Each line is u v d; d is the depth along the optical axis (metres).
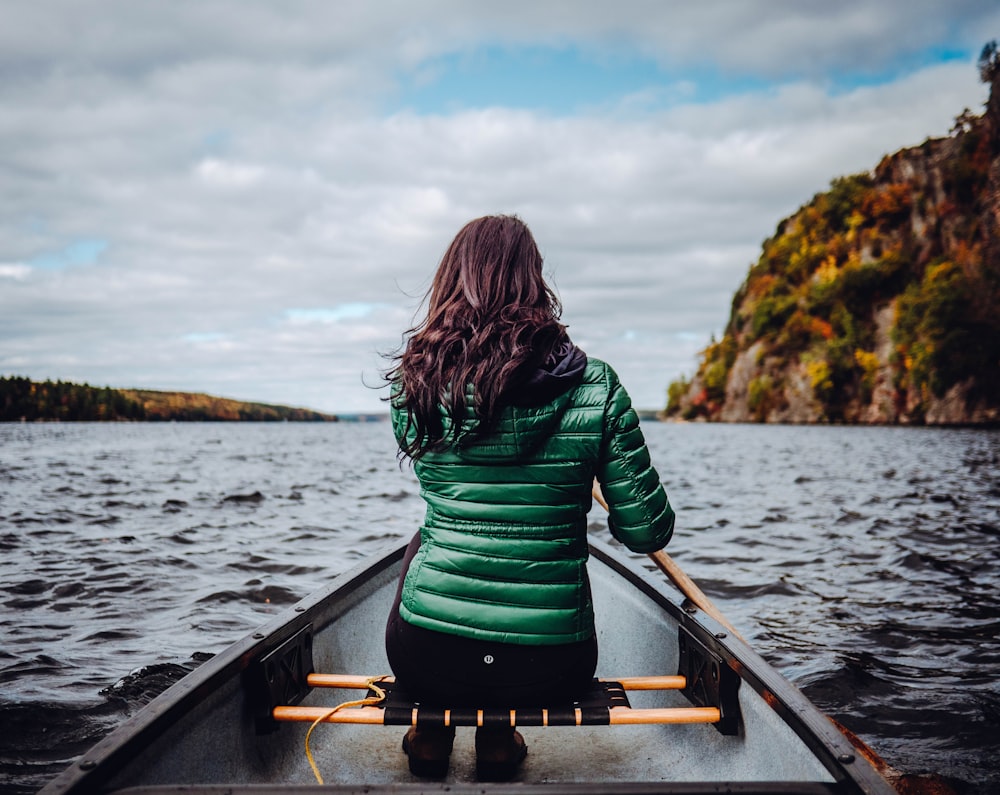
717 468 21.88
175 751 1.65
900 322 77.69
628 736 2.63
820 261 102.12
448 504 1.81
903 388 76.25
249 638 2.01
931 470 19.88
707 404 118.62
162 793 1.34
